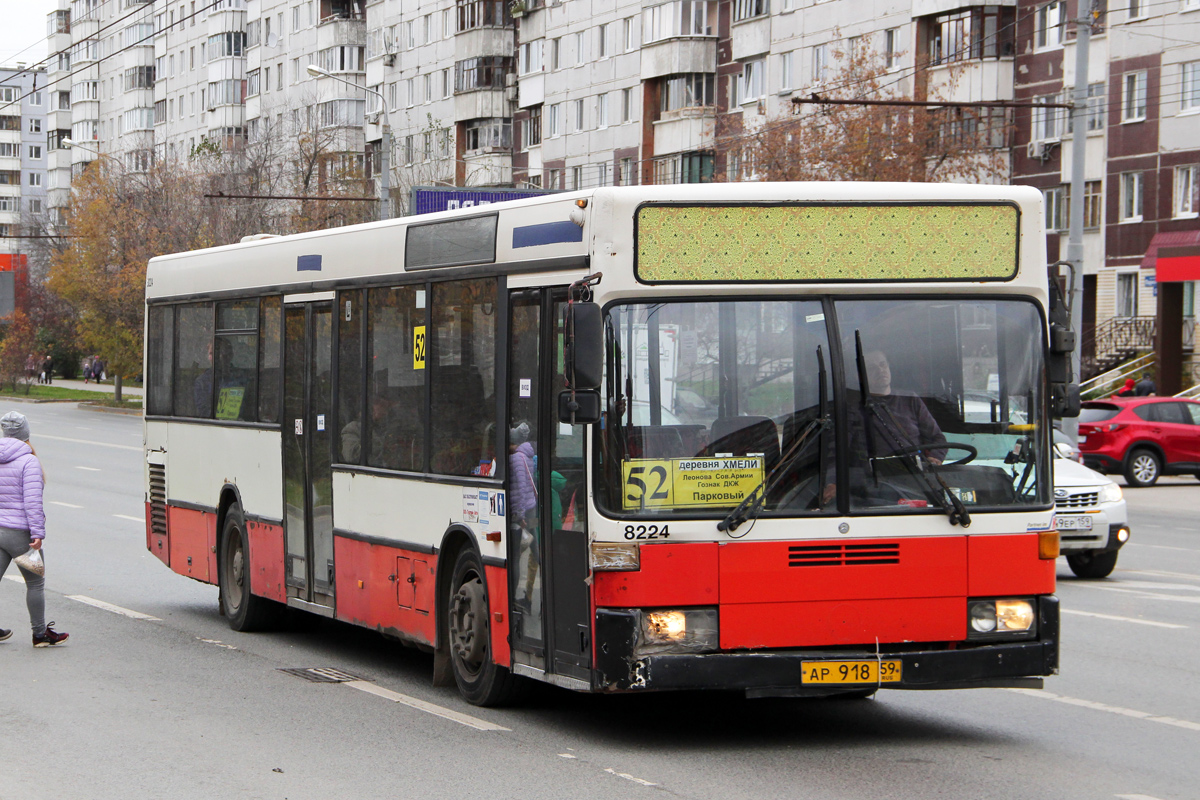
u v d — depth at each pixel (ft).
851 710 35.24
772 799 26.45
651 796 26.73
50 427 200.44
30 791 27.37
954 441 30.42
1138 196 174.40
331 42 316.19
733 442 29.71
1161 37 170.40
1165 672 40.16
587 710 35.24
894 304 30.53
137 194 251.19
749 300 30.09
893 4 189.57
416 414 37.86
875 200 30.55
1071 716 34.42
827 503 29.78
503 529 33.58
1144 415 121.19
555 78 257.55
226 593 50.34
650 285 29.78
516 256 33.24
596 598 29.50
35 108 636.89
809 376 30.04
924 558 30.01
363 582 40.78
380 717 34.35
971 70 182.39
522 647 32.89
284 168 246.47
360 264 41.09
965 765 29.30
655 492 29.48
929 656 29.60
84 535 79.20
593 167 247.50
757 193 30.19
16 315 306.55
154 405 57.52
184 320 54.54
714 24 223.71
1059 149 180.86
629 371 29.63
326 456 42.98
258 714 34.73
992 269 30.96
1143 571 65.67
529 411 32.60
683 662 28.99
